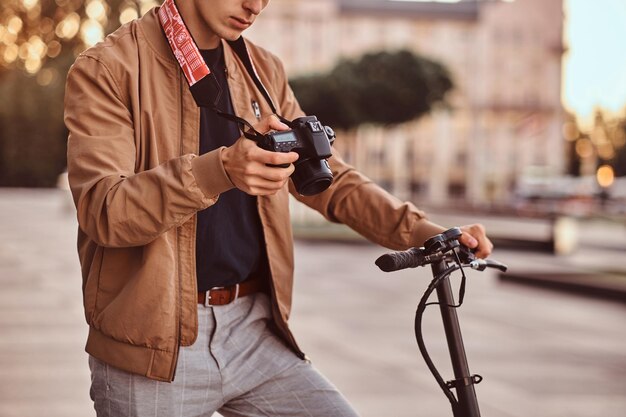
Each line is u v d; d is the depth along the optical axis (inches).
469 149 2319.1
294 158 58.9
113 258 67.3
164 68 70.2
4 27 559.8
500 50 2345.0
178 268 67.9
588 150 3154.5
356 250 647.1
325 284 419.2
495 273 482.0
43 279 416.2
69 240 696.4
